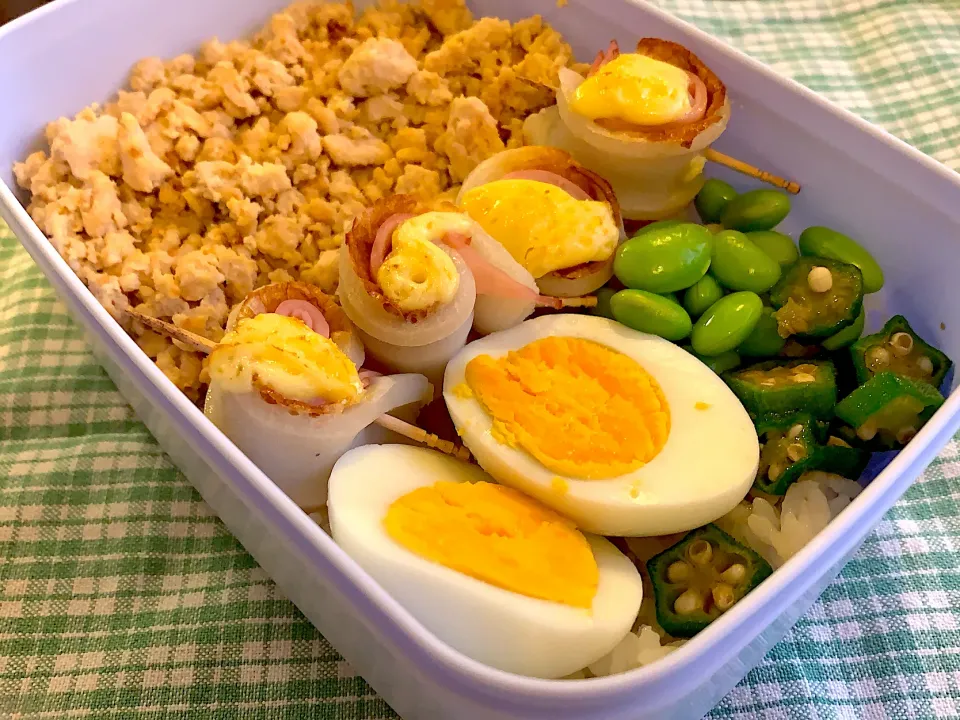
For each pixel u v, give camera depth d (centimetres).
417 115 17
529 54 17
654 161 15
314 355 12
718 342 13
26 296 17
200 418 11
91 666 13
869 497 10
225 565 14
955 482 15
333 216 15
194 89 16
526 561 11
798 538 12
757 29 21
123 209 15
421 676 9
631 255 14
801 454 13
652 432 13
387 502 12
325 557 10
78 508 14
